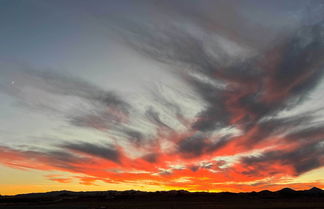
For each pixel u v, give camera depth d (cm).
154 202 13612
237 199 16050
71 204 12438
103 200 16162
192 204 11206
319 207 8456
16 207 10712
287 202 12338
